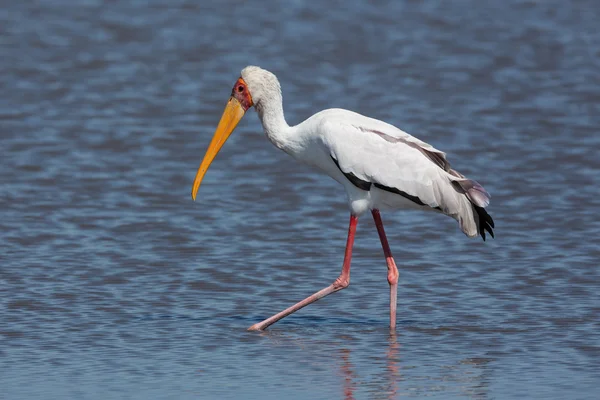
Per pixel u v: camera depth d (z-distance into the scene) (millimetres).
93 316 12164
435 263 14539
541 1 39125
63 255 14773
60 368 10383
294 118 24312
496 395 9656
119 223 16562
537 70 29391
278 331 11789
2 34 33625
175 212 17266
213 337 11508
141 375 10211
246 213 17266
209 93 27000
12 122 23797
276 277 13898
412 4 38688
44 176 19422
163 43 32844
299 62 30453
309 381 10078
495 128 23422
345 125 11922
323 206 17734
